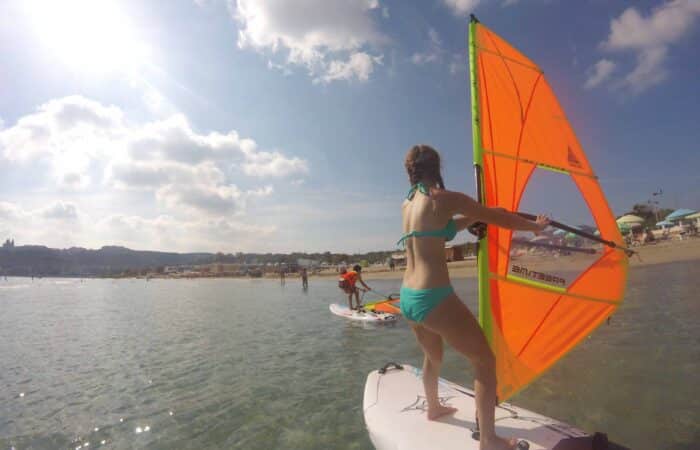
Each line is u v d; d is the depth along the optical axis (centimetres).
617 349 607
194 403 493
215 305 2050
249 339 933
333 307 1405
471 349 236
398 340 829
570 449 244
